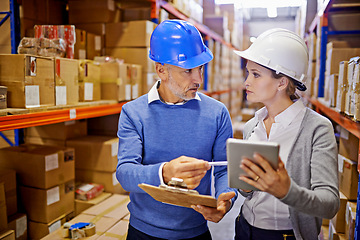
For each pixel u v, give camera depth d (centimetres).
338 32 315
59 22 315
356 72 161
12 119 153
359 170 152
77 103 216
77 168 274
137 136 132
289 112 119
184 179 101
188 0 376
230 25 666
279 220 122
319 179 103
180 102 136
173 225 132
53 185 217
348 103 179
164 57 124
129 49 294
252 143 82
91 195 249
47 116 178
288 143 119
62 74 198
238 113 938
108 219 216
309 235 116
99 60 271
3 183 181
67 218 233
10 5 224
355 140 213
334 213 98
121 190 281
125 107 137
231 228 304
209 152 135
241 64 980
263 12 1006
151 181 109
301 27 529
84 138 285
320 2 324
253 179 86
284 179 85
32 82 172
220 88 615
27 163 212
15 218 200
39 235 214
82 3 303
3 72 169
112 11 303
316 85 348
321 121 113
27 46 203
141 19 309
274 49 115
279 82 119
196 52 125
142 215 136
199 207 104
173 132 132
